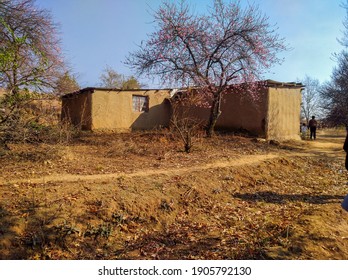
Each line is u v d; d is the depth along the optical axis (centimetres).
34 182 673
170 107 2045
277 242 520
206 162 984
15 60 873
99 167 834
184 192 726
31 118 942
